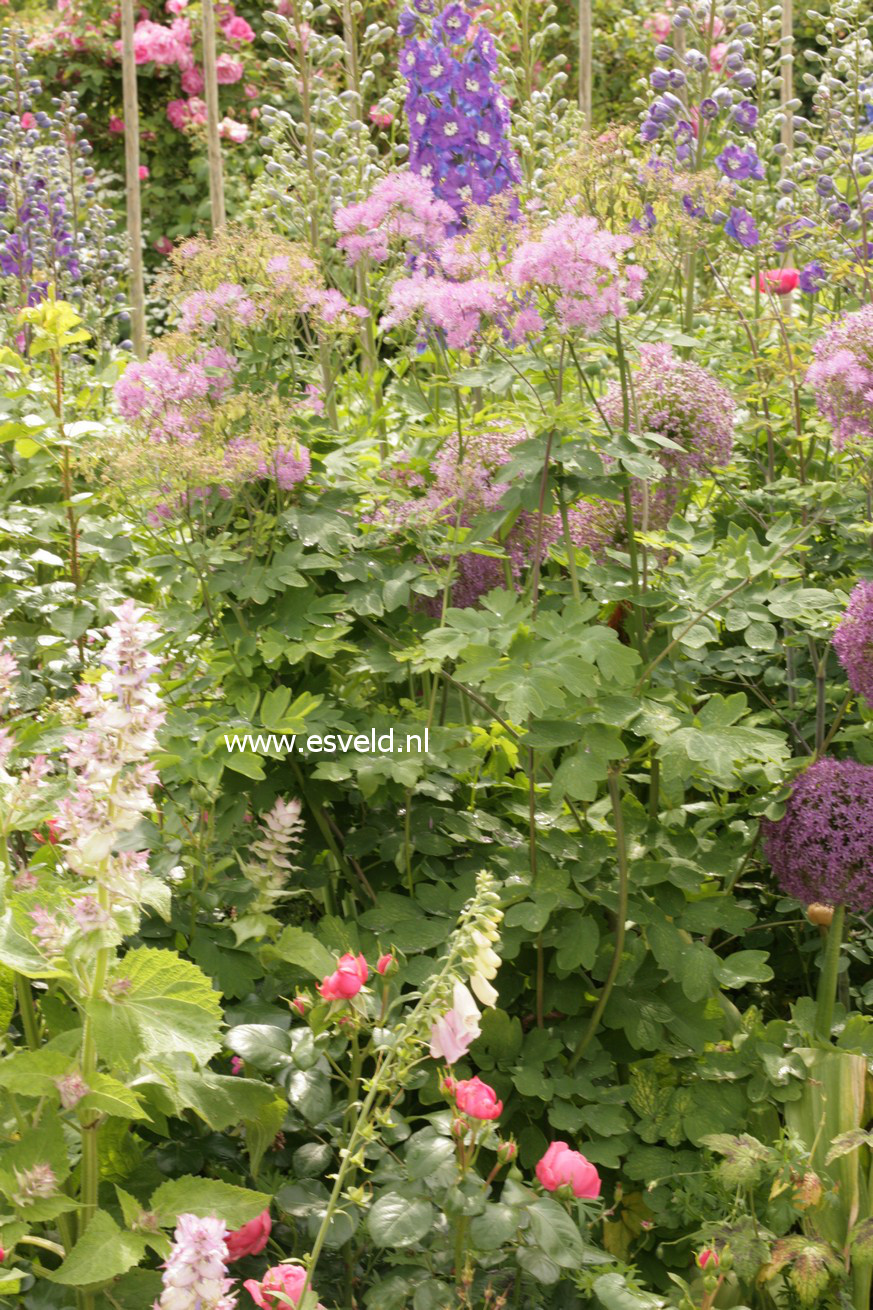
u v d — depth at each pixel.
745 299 3.37
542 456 1.88
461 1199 1.50
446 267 2.09
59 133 3.77
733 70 2.75
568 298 1.83
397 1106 1.94
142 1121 1.65
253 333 2.20
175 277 2.20
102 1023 1.35
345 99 2.88
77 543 2.53
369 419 2.51
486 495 2.11
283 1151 1.77
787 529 2.14
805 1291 1.69
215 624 2.08
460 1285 1.55
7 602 2.38
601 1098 1.88
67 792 1.66
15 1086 1.36
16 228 3.52
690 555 2.14
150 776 1.34
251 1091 1.56
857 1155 1.86
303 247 2.21
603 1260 1.61
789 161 3.09
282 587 2.00
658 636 2.29
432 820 2.11
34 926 1.42
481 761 2.03
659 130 2.75
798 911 2.43
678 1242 1.82
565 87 5.67
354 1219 1.57
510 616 1.85
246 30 5.67
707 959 1.94
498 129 2.63
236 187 5.55
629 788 2.21
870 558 2.43
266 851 1.86
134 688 1.31
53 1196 1.36
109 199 5.52
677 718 1.89
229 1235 1.52
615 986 2.01
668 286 3.07
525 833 2.18
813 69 5.38
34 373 2.99
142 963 1.43
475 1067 1.96
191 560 2.06
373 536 2.18
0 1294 1.45
